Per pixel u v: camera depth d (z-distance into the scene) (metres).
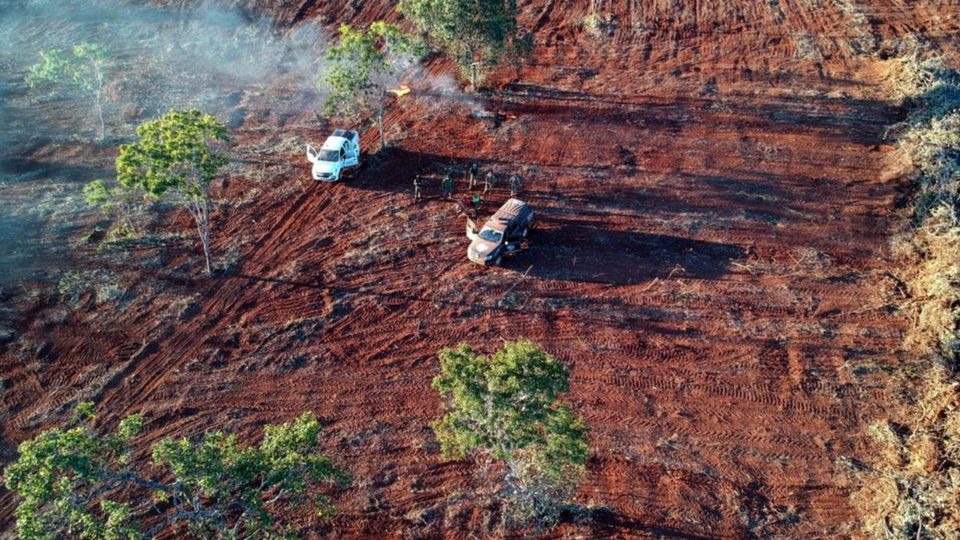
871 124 35.75
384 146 34.50
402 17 45.72
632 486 20.38
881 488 20.30
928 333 24.77
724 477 20.66
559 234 29.56
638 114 36.78
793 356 24.33
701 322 25.62
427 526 19.41
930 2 46.06
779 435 21.83
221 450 15.77
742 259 28.36
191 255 28.34
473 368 17.12
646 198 31.45
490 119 36.59
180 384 23.25
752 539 19.19
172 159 24.62
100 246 28.56
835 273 27.66
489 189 31.83
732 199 31.38
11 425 21.75
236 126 36.34
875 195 31.47
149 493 19.98
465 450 17.98
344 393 23.08
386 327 25.42
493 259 27.59
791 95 38.09
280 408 22.56
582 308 26.19
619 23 44.59
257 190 31.88
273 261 28.19
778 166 33.22
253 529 15.55
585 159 33.72
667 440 21.64
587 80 39.66
